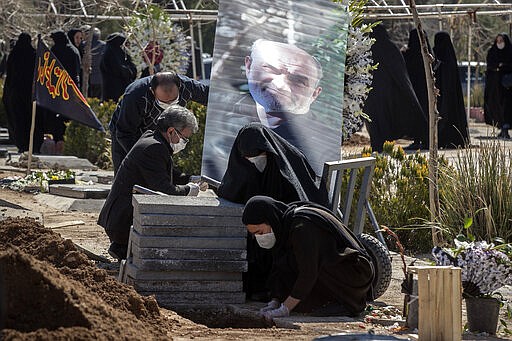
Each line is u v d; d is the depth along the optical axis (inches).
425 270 278.5
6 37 1325.0
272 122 406.6
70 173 701.9
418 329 285.1
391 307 343.6
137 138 439.8
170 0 1028.5
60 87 695.7
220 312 342.6
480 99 1557.6
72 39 987.3
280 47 417.1
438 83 925.8
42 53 699.4
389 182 509.4
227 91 411.5
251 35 417.4
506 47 1050.1
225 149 404.2
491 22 1774.1
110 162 836.6
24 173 755.4
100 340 235.5
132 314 290.4
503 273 306.0
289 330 300.2
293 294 322.3
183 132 396.2
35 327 242.4
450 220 431.8
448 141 925.2
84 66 962.7
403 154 529.0
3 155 915.4
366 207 391.9
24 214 533.0
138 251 340.5
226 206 343.6
